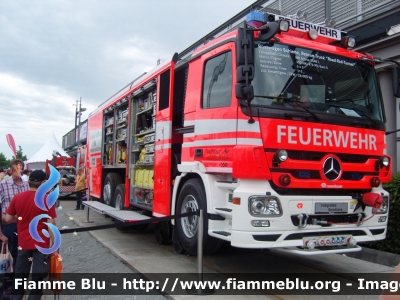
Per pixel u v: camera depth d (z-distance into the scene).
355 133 5.66
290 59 5.60
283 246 4.94
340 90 5.88
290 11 11.73
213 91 5.95
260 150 4.94
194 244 6.22
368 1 9.69
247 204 4.86
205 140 5.95
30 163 24.66
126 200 9.34
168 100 7.23
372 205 5.44
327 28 6.24
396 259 6.66
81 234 9.66
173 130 7.19
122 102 10.12
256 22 5.61
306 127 5.26
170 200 7.08
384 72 9.55
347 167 5.48
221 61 5.85
